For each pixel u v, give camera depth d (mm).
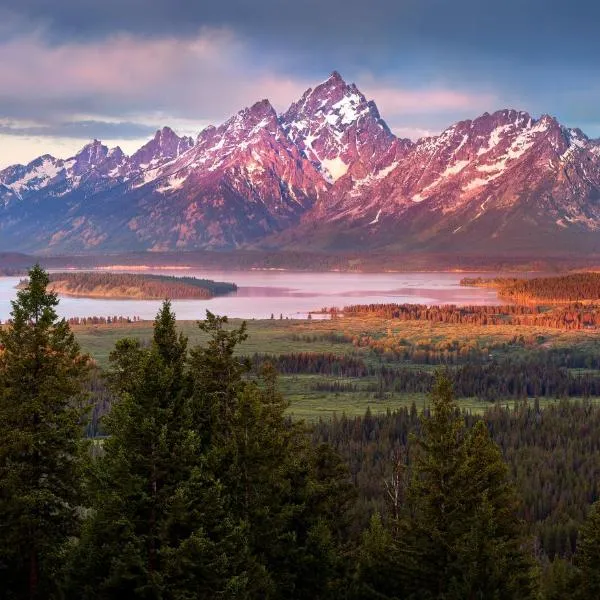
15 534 106500
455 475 117875
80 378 117312
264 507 110562
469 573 108812
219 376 123000
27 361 111125
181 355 114188
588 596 122312
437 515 119125
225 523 101312
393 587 122125
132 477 98375
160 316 114625
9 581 110875
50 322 113812
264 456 112312
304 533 125188
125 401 103062
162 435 99875
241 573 99938
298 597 118812
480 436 122438
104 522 98875
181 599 95312
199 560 97500
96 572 101188
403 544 119938
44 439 109688
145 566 98188
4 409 109500
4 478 108625
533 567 132375
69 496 112312
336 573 123438
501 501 122438
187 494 99688
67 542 111312
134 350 119062
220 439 112500
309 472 128625
